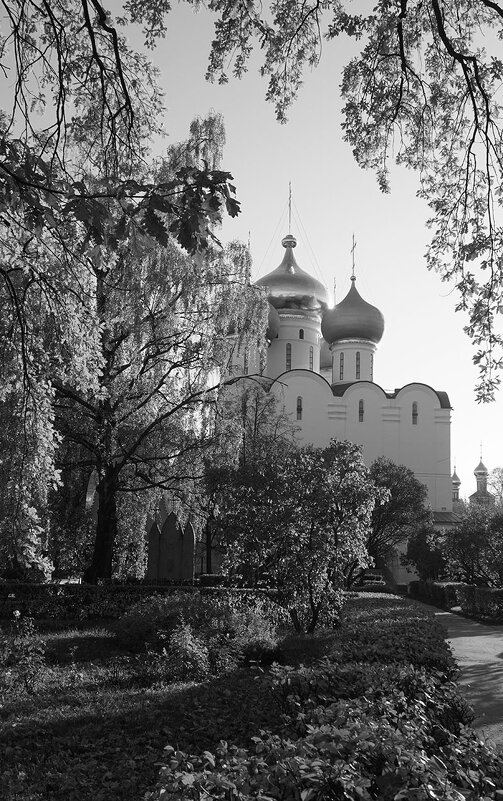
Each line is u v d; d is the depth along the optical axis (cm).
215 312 2617
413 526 5316
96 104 1114
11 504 1561
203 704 1042
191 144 2614
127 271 2331
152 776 779
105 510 2748
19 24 1005
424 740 519
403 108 1189
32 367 1438
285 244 7700
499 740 983
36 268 1223
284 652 1541
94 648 1697
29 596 2352
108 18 1080
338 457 1928
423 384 7031
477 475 11894
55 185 725
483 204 1174
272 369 7275
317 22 1123
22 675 1226
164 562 2864
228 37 1106
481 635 2592
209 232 666
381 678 747
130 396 2627
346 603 2802
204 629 1498
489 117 1107
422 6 1121
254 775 432
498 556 3950
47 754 873
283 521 1867
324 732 468
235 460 2684
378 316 7406
